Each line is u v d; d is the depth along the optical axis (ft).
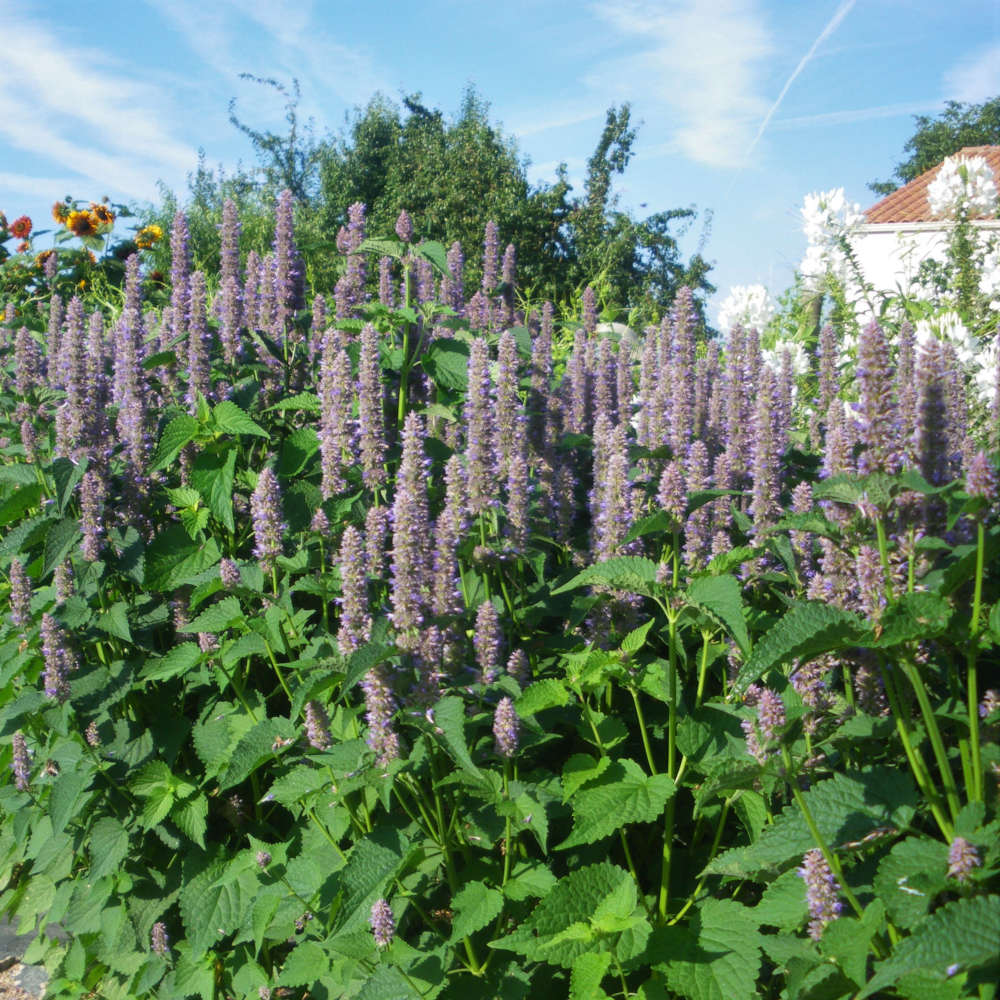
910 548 8.32
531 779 11.22
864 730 9.11
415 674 9.75
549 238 111.65
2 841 17.84
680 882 10.93
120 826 13.48
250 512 15.29
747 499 13.62
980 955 5.95
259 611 13.16
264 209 123.65
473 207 110.83
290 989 12.55
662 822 11.60
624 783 10.12
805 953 8.07
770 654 7.59
